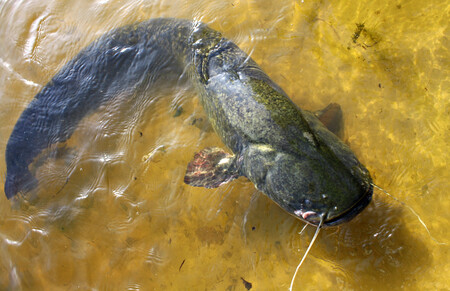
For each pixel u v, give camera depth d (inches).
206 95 51.1
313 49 52.9
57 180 54.4
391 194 45.6
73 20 63.7
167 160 52.6
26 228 53.0
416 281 42.9
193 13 58.9
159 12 60.6
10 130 58.9
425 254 43.5
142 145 54.1
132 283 48.5
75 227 51.9
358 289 43.6
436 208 44.7
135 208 51.3
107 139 55.3
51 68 61.2
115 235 50.6
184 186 50.9
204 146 52.3
